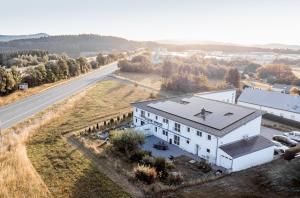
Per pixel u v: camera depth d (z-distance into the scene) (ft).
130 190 102.37
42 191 100.07
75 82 331.98
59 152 133.90
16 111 201.77
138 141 135.23
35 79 287.89
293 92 305.12
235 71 325.62
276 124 201.87
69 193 99.50
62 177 110.42
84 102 239.71
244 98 238.07
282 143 161.27
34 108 210.38
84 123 181.68
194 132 139.54
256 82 401.49
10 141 142.20
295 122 197.16
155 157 126.41
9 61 472.85
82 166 119.85
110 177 111.24
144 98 263.49
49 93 266.36
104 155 130.31
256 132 147.64
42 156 129.39
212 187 106.83
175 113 156.46
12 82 247.29
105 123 178.50
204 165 123.95
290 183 109.91
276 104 218.38
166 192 101.76
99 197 97.50
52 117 189.06
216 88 289.12
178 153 141.69
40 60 487.61
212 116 147.02
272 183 110.32
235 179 114.62
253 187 107.24
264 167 128.26
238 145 132.46
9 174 109.40
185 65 396.57
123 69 440.86
